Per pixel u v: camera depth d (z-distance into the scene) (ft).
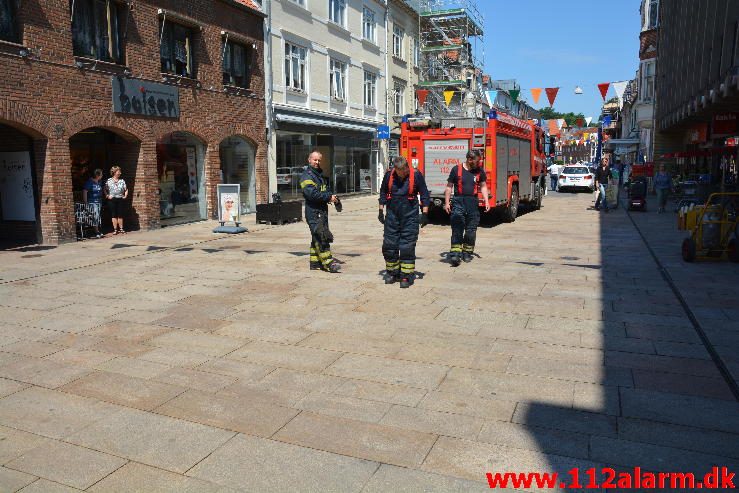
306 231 48.32
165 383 15.60
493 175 47.91
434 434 12.48
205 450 12.03
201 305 23.57
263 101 65.05
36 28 39.01
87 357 17.70
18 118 38.01
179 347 18.49
